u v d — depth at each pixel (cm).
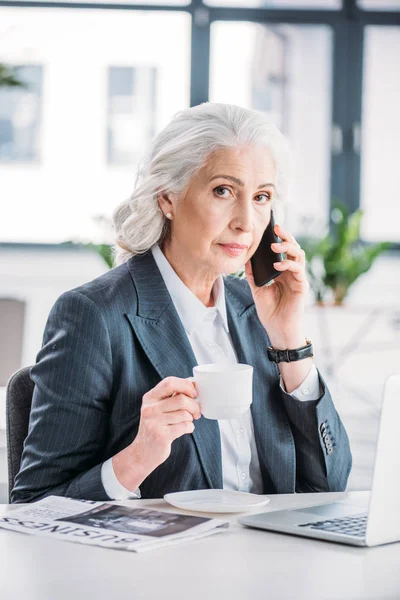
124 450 165
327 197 786
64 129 756
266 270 196
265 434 194
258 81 771
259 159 188
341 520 149
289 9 765
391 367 701
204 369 161
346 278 670
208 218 188
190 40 759
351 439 482
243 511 159
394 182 787
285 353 197
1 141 754
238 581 119
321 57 775
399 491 139
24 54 746
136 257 199
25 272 765
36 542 136
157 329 187
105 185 763
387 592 115
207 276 198
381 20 771
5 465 283
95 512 152
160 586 116
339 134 779
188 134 188
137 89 758
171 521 146
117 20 752
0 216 762
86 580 118
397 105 780
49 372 178
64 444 175
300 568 125
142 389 183
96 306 182
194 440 180
